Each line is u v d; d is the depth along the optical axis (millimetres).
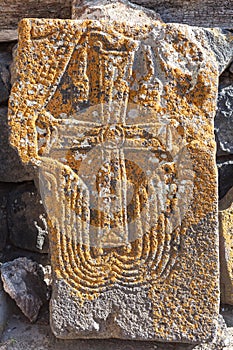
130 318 2404
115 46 2336
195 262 2381
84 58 2336
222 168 2961
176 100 2340
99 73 2340
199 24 2922
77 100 2352
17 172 2947
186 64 2340
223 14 2900
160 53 2334
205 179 2348
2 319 2566
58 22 2326
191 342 2404
